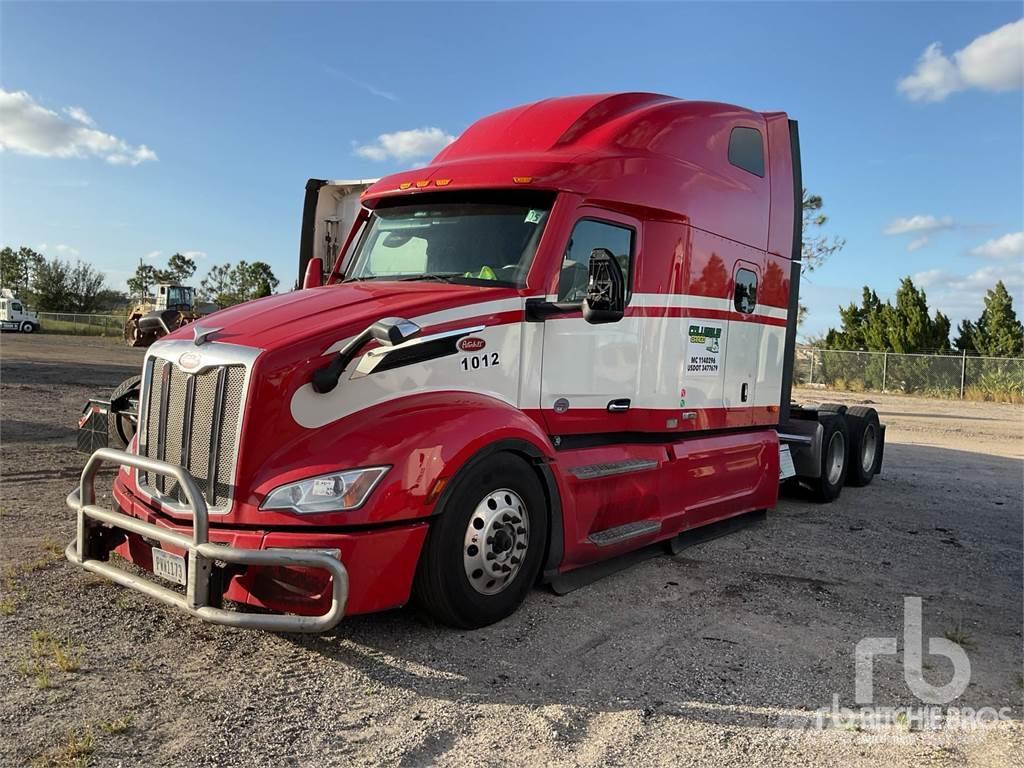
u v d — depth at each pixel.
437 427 4.03
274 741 3.10
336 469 3.73
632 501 5.48
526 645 4.16
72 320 65.69
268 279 82.88
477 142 5.90
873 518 7.83
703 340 6.26
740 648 4.26
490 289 4.70
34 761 2.86
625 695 3.64
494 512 4.30
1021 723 3.52
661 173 5.71
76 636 3.99
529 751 3.12
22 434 10.16
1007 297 35.38
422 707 3.44
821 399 25.53
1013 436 16.14
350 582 3.67
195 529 3.52
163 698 3.40
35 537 5.61
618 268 4.69
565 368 5.06
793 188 7.62
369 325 4.12
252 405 3.76
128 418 6.80
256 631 4.17
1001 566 6.12
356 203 7.96
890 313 35.41
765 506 7.30
